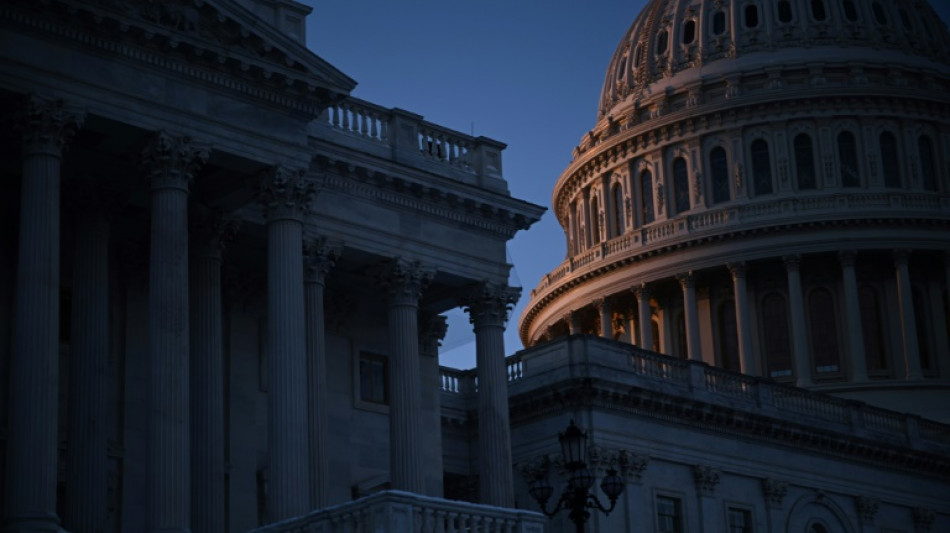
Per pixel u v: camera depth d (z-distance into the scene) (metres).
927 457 84.06
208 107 42.81
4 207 44.34
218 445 44.62
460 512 35.47
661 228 110.62
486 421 52.09
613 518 66.25
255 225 47.62
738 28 115.62
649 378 70.75
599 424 67.50
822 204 107.25
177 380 39.72
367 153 49.84
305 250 48.09
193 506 43.81
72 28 40.19
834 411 80.56
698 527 70.44
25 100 39.06
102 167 43.91
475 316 53.25
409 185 50.94
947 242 107.19
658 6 122.81
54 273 38.47
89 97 40.25
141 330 47.66
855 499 79.88
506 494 51.44
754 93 110.75
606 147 117.62
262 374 50.91
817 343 106.25
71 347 43.09
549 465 68.38
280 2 46.16
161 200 41.28
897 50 114.06
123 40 41.12
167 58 42.06
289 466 42.28
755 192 109.81
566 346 68.94
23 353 37.53
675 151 113.69
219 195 45.38
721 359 107.62
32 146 39.16
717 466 72.38
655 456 69.50
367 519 34.53
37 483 36.72
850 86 110.38
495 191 53.50
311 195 45.03
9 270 44.22
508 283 53.78
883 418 83.69
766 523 74.19
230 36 43.19
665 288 111.12
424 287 51.19
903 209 106.62
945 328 107.56
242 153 43.28
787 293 107.25
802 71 112.12
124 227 47.66
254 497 49.34
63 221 44.38
